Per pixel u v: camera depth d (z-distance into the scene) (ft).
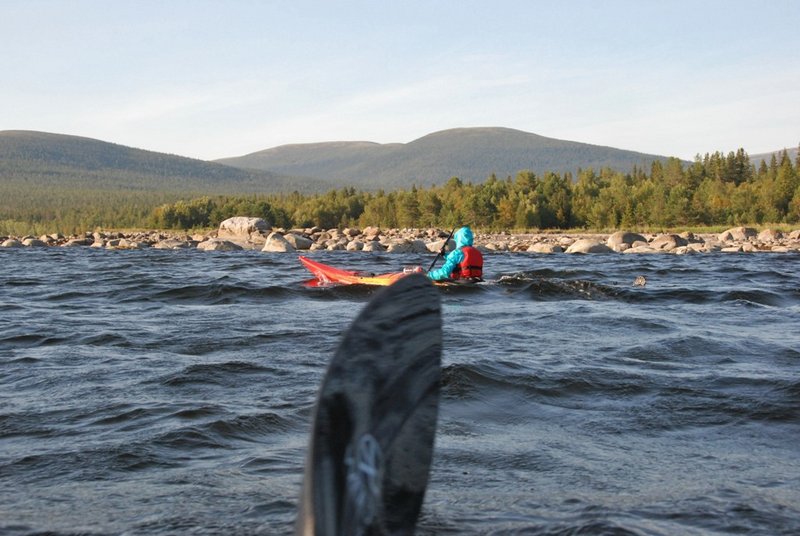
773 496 11.66
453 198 333.62
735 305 39.27
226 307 39.78
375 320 5.10
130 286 52.85
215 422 16.14
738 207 262.26
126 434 15.40
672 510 10.88
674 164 371.15
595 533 9.79
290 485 12.10
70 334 29.73
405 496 4.92
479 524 10.21
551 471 12.94
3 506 11.39
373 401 4.91
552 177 333.62
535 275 64.08
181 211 379.76
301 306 40.14
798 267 77.46
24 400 18.61
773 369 22.15
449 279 47.83
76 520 10.68
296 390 19.47
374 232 196.34
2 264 84.33
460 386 19.36
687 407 17.85
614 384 20.16
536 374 20.93
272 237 136.05
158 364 23.16
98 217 515.09
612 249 126.00
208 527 10.25
